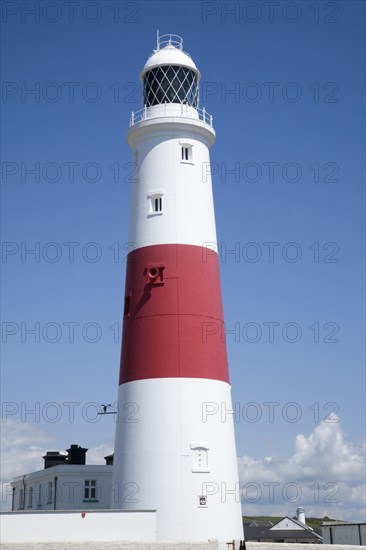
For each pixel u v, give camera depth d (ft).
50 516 112.78
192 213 135.33
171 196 135.33
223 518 124.26
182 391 126.31
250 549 123.85
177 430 124.98
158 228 133.90
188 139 138.72
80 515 114.21
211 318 132.05
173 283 130.93
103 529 115.24
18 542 105.40
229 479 126.82
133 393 128.26
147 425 125.80
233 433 131.75
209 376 128.57
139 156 140.05
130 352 130.82
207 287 133.28
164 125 137.80
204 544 114.62
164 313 129.49
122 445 128.16
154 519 117.80
